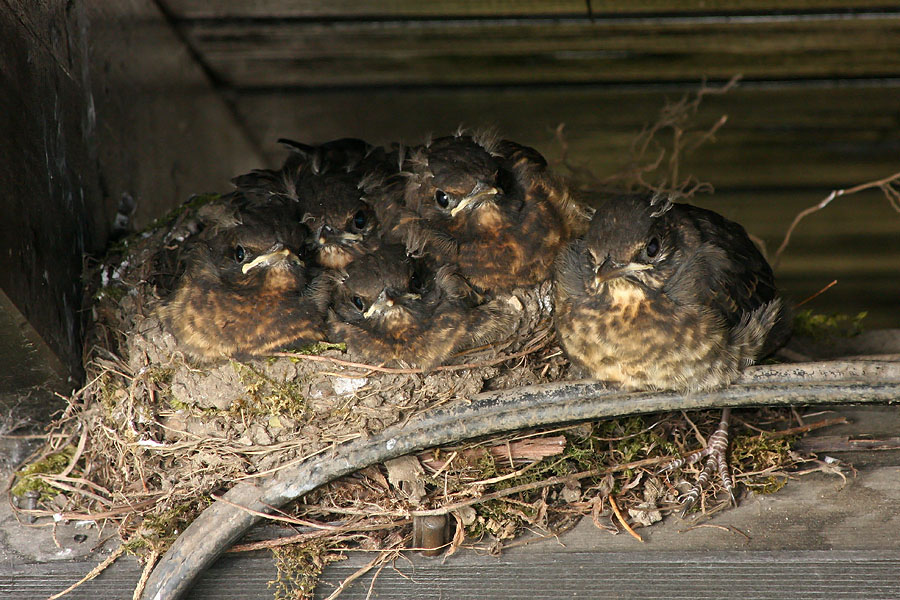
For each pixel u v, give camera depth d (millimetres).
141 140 7141
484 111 8969
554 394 5160
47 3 5512
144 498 5371
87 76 6125
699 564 5148
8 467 5734
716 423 5656
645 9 7305
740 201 9391
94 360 5617
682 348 5109
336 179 6434
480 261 6012
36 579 5238
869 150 8828
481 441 5332
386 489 5297
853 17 7227
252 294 5590
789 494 5359
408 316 5512
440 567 5238
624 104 8664
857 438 5625
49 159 5430
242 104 9242
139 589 5090
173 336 5566
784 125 8641
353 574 5250
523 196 6152
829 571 5090
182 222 6512
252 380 5336
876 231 9383
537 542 5270
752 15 7297
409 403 5293
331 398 5289
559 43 7871
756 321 5312
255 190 6539
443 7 7453
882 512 5238
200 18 7789
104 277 5949
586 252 5430
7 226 4730
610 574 5180
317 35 7996
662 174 9117
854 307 10227
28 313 4934
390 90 8859
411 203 6387
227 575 5270
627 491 5379
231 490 5180
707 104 8500
